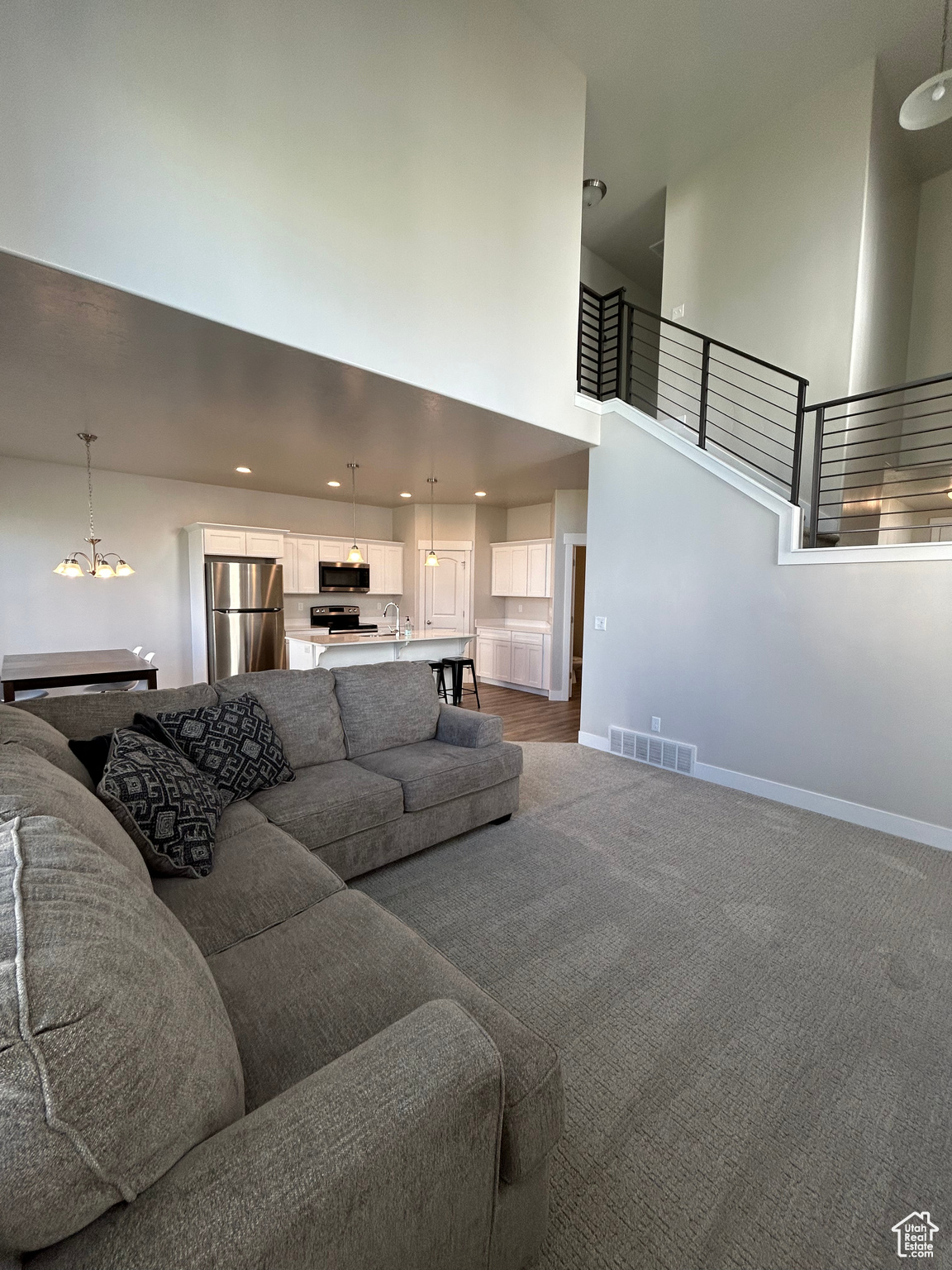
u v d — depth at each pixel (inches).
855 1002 71.7
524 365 147.9
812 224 163.5
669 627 161.2
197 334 99.9
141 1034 25.1
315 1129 28.3
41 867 29.6
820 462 135.9
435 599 310.3
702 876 102.0
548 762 168.9
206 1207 24.1
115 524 231.5
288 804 89.7
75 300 88.5
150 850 65.1
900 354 195.3
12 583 209.3
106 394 134.5
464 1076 32.8
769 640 139.9
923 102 103.2
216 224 94.3
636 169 192.4
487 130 132.4
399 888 97.3
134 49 85.1
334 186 108.1
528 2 133.8
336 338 110.1
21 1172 20.4
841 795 128.7
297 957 52.8
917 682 117.3
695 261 193.2
